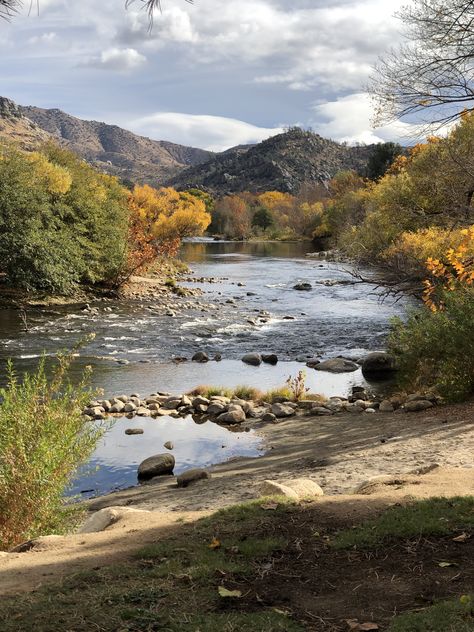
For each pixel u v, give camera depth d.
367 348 23.14
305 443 12.19
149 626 3.64
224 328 26.88
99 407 15.41
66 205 36.75
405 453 9.80
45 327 26.28
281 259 64.88
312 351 22.81
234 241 111.56
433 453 9.54
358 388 17.27
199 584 4.29
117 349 22.61
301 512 5.70
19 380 17.56
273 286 42.16
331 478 8.86
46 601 4.01
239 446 12.66
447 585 4.16
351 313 30.78
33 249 31.80
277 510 5.77
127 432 13.70
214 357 21.66
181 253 75.12
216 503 8.35
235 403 15.78
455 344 13.84
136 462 11.85
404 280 17.78
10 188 32.44
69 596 4.09
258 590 4.21
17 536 6.92
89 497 10.07
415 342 15.76
